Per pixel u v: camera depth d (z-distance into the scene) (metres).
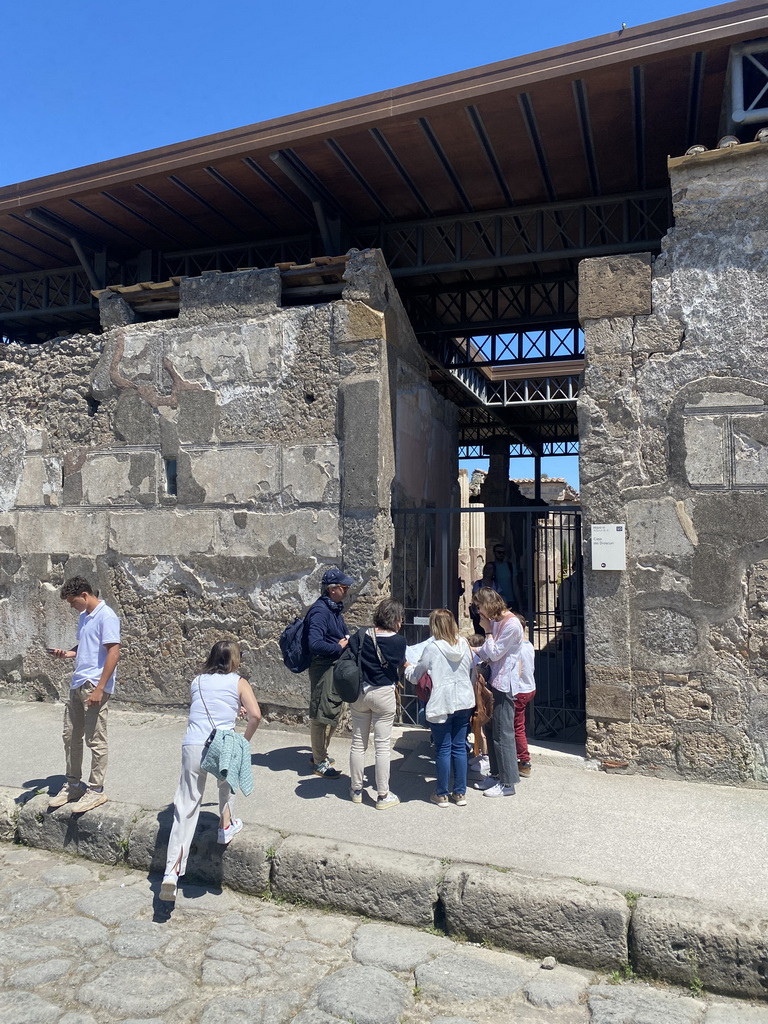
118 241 9.09
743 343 5.21
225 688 4.22
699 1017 3.13
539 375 13.13
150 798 4.93
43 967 3.45
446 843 4.19
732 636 5.13
